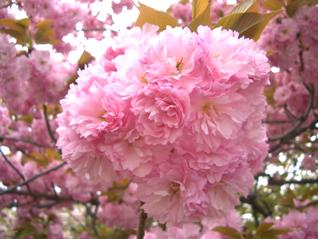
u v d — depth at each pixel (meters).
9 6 0.66
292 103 0.70
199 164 0.25
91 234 0.95
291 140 0.75
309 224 0.53
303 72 0.61
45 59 0.62
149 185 0.26
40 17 0.67
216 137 0.25
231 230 0.45
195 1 0.34
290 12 0.57
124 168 0.25
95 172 0.27
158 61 0.24
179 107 0.24
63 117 0.27
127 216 0.79
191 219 0.26
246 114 0.25
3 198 0.74
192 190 0.25
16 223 0.76
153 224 0.75
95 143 0.25
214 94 0.24
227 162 0.25
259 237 0.46
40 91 0.64
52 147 0.77
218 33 0.26
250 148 0.27
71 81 0.61
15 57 0.60
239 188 0.26
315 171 0.87
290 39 0.57
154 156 0.25
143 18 0.32
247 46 0.27
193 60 0.24
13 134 0.77
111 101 0.25
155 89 0.24
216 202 0.26
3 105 0.79
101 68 0.27
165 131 0.24
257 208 0.81
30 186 0.75
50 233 0.73
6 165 0.74
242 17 0.32
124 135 0.25
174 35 0.26
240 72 0.25
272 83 0.71
